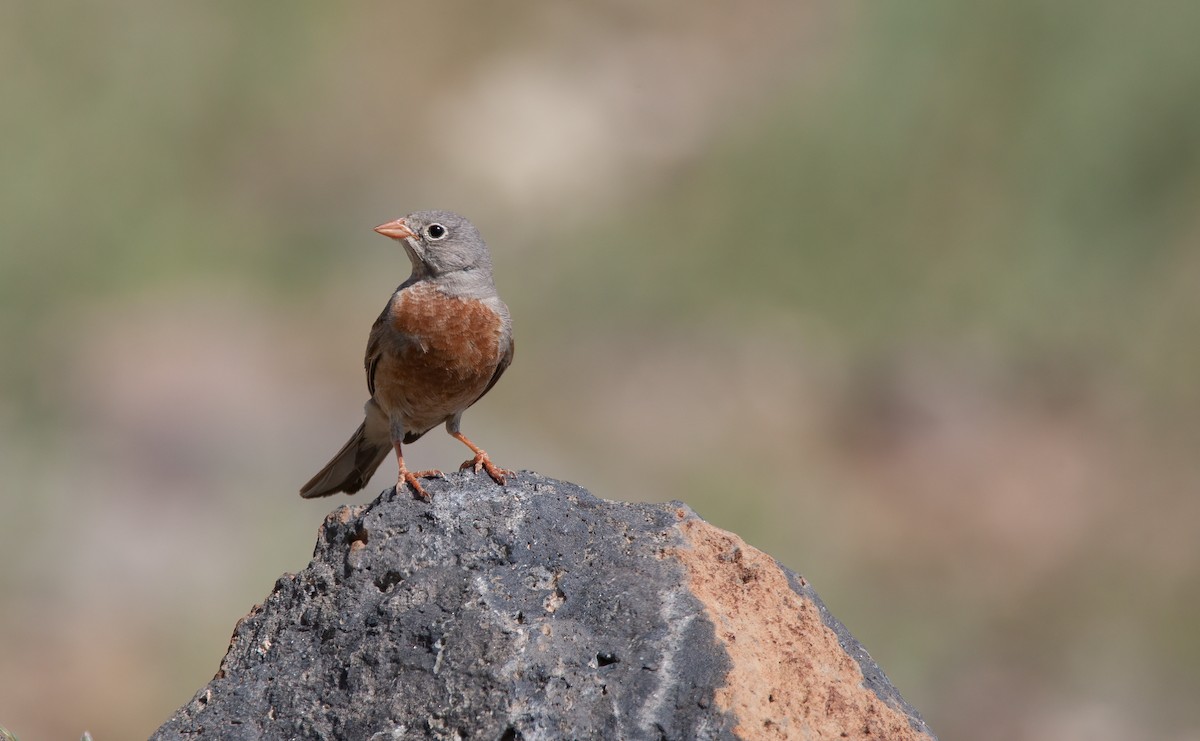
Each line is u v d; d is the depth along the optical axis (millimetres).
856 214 21156
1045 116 21547
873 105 22000
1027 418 18984
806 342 19984
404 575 6008
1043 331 20203
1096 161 21250
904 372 19609
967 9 22531
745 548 6113
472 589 5812
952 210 21094
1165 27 21875
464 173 22359
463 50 24141
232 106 22500
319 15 23578
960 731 15195
